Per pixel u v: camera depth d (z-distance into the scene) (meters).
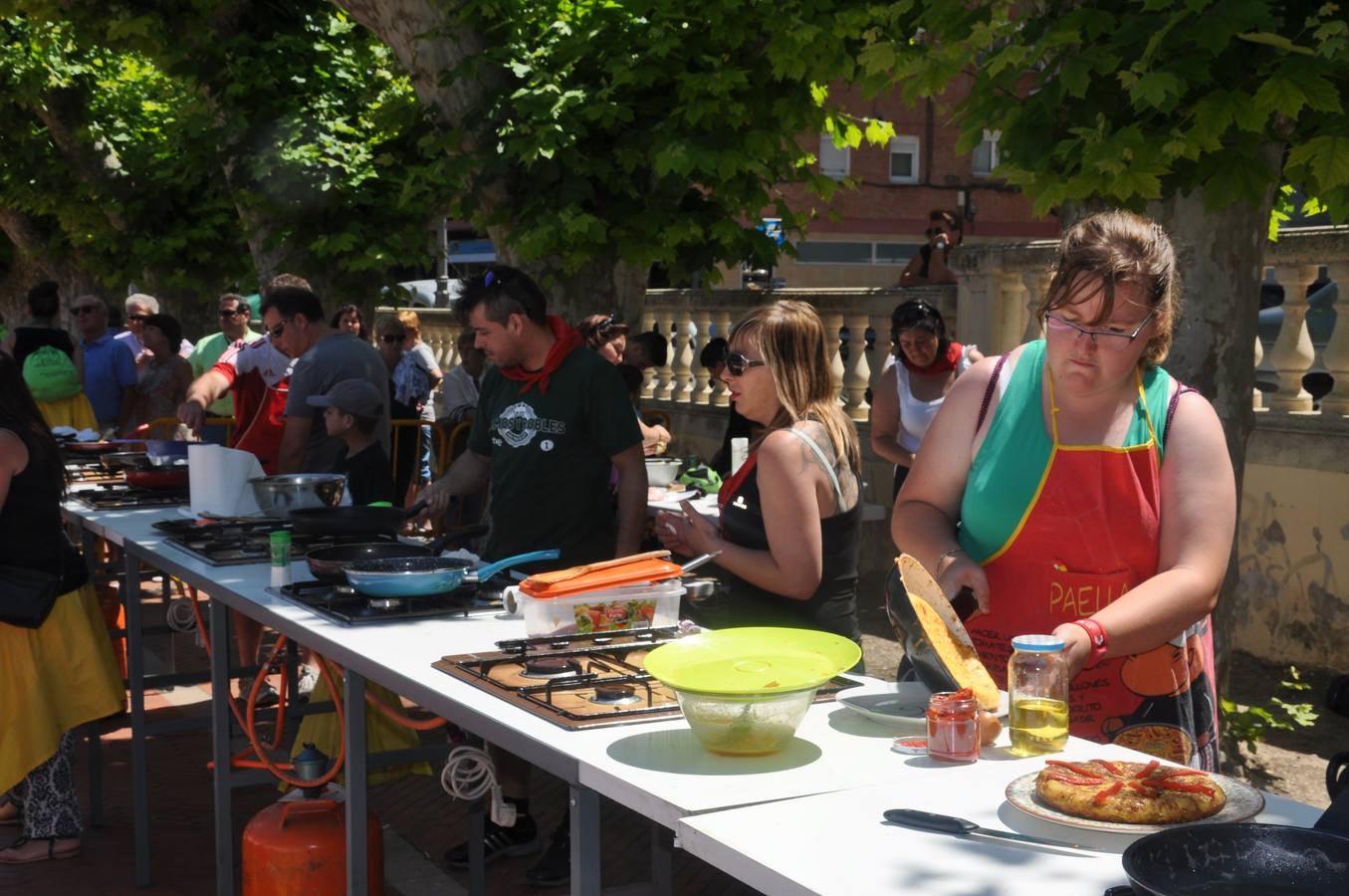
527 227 7.23
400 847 4.79
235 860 4.65
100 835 4.96
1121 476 2.53
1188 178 4.12
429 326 15.07
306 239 9.90
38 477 4.34
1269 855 1.55
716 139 7.13
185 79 9.95
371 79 10.20
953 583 2.56
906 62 4.90
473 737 4.38
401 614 3.27
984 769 2.09
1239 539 6.75
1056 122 4.20
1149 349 2.53
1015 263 7.57
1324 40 3.72
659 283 12.92
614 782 2.09
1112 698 2.59
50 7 9.28
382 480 5.64
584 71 7.46
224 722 4.01
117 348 9.35
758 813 1.90
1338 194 4.10
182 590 5.70
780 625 3.37
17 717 4.34
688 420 10.61
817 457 3.31
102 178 13.11
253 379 6.98
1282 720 5.77
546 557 3.51
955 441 2.73
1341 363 6.35
